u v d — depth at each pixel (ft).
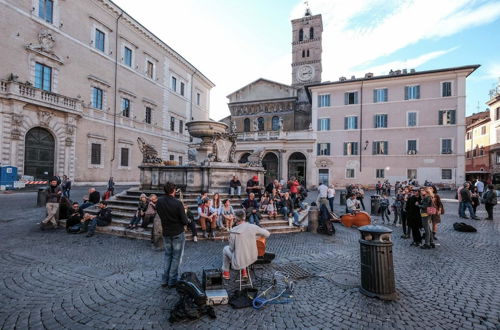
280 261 21.65
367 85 118.52
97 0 94.43
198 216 28.91
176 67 139.64
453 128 106.73
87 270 19.03
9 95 67.31
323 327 12.54
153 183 42.91
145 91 117.70
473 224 38.99
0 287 16.25
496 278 18.40
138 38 114.32
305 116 144.05
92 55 93.35
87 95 91.40
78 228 29.94
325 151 123.24
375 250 15.42
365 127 118.11
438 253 24.45
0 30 68.49
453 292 16.17
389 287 15.21
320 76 158.92
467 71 104.83
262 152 54.90
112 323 12.65
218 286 15.29
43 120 76.13
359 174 118.01
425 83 110.93
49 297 15.07
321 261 21.84
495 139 124.26
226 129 51.57
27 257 21.66
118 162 102.99
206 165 40.68
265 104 148.87
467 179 143.74
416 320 13.14
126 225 30.73
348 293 15.97
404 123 112.88
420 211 26.66
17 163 70.33
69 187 55.31
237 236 16.12
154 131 122.52
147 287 16.35
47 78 79.61
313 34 161.38
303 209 43.70
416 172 110.83
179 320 12.78
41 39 77.25
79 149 87.86
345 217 37.24
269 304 14.58
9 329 12.16
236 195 39.40
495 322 12.97
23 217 37.91
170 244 16.40
